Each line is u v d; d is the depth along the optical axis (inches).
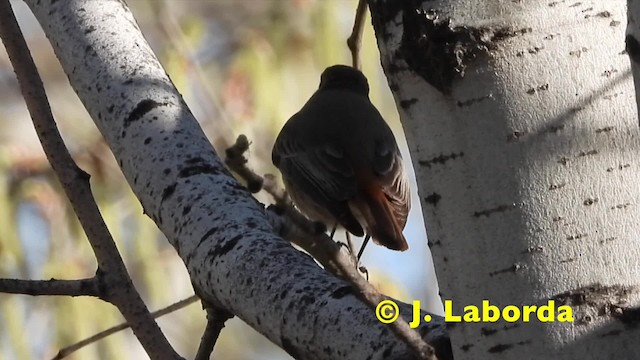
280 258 217.5
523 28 185.6
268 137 511.8
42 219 501.4
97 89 259.9
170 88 259.3
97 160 518.6
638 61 165.3
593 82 185.6
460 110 187.6
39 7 280.4
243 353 645.9
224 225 227.6
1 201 496.7
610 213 184.5
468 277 189.3
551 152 185.0
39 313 493.7
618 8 187.9
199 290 230.2
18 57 231.1
